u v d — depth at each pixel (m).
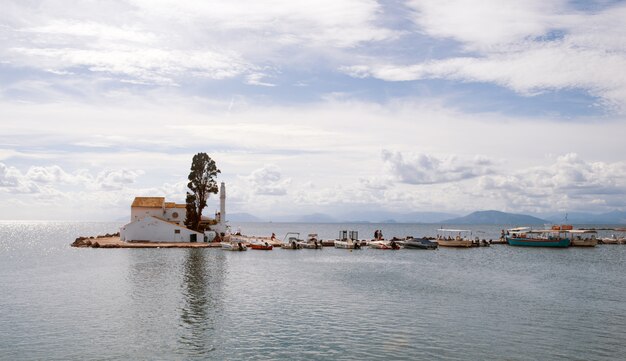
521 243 156.50
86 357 34.47
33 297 55.16
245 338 39.53
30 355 34.75
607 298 58.69
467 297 58.22
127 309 49.19
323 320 45.59
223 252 115.56
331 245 148.25
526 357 35.84
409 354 36.12
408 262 103.06
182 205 146.38
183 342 38.28
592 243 161.62
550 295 60.56
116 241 137.75
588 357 36.03
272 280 70.12
